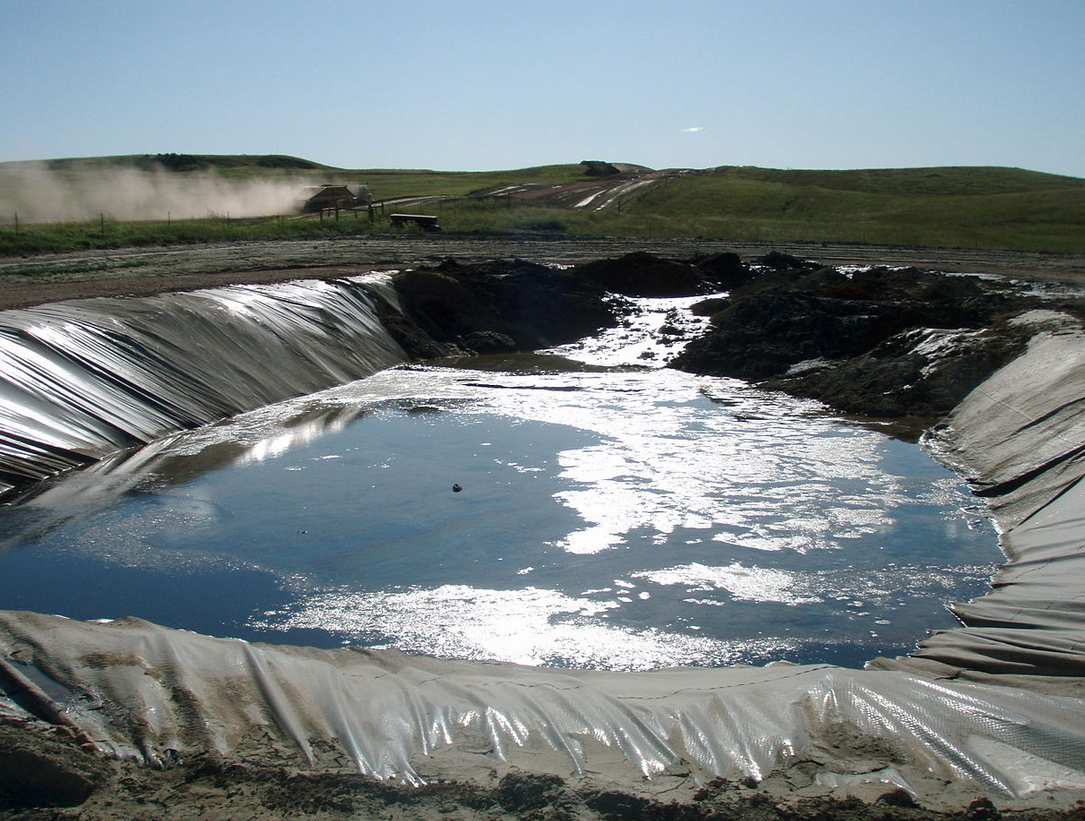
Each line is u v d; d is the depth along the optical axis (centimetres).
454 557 1073
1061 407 1404
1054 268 3641
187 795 535
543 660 842
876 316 2250
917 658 824
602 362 2414
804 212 7206
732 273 3378
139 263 2925
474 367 2344
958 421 1633
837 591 998
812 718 643
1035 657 785
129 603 943
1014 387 1597
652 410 1841
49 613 915
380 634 888
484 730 624
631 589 995
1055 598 905
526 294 2789
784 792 551
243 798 532
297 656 780
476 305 2705
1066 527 1075
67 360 1542
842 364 2111
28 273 2566
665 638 887
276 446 1538
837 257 4069
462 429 1667
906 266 3669
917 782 565
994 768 580
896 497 1301
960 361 1822
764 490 1325
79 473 1356
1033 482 1265
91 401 1507
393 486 1326
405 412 1806
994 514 1235
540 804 527
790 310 2338
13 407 1380
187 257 3200
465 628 903
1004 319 2036
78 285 2264
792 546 1120
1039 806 536
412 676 732
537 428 1677
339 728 618
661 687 720
